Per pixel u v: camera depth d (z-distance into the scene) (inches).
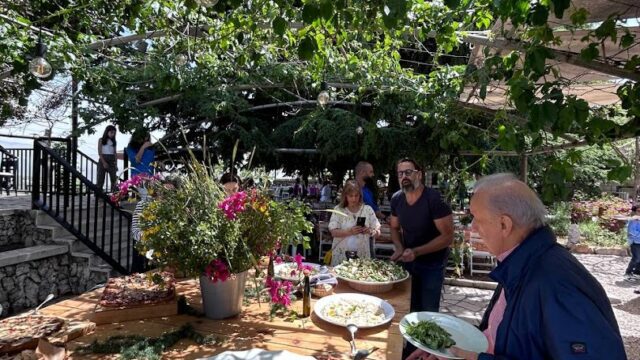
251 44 151.9
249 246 68.5
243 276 71.2
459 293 232.1
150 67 206.2
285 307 73.4
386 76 184.7
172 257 63.1
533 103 77.6
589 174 472.1
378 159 283.9
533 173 277.9
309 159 315.0
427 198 114.3
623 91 84.9
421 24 132.7
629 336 167.9
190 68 214.1
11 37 127.6
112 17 143.6
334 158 286.7
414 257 110.9
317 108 244.1
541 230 48.6
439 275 116.3
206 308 69.6
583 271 44.6
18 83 208.1
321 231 262.5
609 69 87.2
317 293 82.6
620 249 361.7
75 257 206.1
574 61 89.6
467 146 172.9
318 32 125.4
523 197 49.1
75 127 280.7
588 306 40.5
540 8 72.6
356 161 297.4
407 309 76.6
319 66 167.3
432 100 171.8
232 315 70.8
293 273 85.5
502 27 103.5
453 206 270.1
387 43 161.6
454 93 155.1
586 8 85.2
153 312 69.5
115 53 195.5
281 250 78.4
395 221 128.4
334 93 225.8
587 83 134.3
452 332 61.7
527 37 93.9
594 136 86.7
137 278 83.0
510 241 49.5
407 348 91.9
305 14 73.3
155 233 61.2
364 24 97.2
